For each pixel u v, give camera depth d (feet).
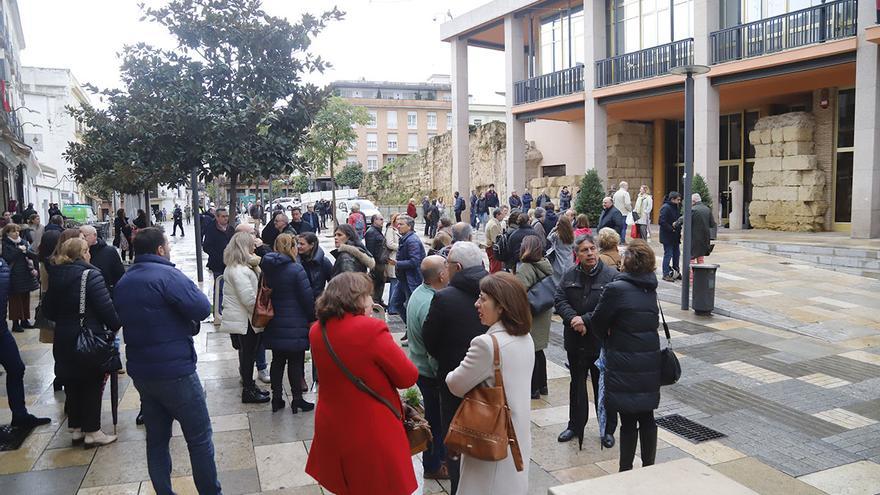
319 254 23.20
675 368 13.29
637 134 88.07
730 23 65.21
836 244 49.78
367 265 23.56
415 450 11.48
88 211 99.60
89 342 15.66
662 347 13.53
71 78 124.88
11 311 31.53
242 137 24.14
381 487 10.13
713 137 63.62
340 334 10.30
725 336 28.17
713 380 22.06
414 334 14.69
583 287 16.16
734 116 78.48
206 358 25.40
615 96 72.79
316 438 10.62
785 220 65.51
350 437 10.18
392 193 153.58
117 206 150.92
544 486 14.35
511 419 10.14
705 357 24.90
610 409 13.28
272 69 25.27
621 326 13.09
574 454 16.05
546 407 19.44
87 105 35.76
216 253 29.68
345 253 23.32
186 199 229.86
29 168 68.59
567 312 15.90
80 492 14.07
